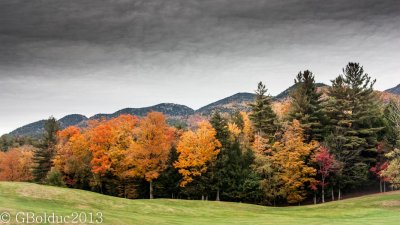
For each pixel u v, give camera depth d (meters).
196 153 54.78
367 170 57.81
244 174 58.31
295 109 63.84
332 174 57.28
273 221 30.92
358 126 63.03
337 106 63.44
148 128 53.81
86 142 63.88
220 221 30.39
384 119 63.16
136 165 55.41
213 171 59.00
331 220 31.56
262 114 66.50
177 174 61.94
